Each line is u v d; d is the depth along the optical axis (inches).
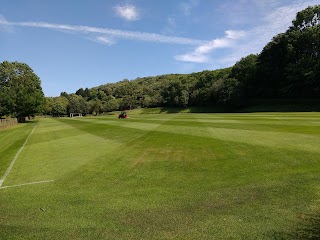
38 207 363.9
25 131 1702.8
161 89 6678.2
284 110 3198.8
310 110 2925.7
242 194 358.9
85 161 614.9
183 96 5369.1
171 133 997.8
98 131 1300.4
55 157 689.6
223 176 439.2
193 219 299.9
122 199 373.7
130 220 307.9
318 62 3280.0
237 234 262.1
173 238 263.6
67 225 304.2
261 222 281.6
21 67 4055.1
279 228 267.1
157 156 611.5
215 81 5216.5
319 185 366.9
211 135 871.7
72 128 1631.4
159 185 420.8
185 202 347.9
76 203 370.0
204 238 259.8
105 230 287.7
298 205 313.4
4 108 3430.1
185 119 1843.0
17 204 379.2
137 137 948.6
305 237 248.8
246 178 419.8
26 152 810.8
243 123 1259.2
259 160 512.4
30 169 578.2
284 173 428.1
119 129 1307.8
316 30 3528.5
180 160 561.6
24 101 3518.7
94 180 469.1
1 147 987.3
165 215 314.7
